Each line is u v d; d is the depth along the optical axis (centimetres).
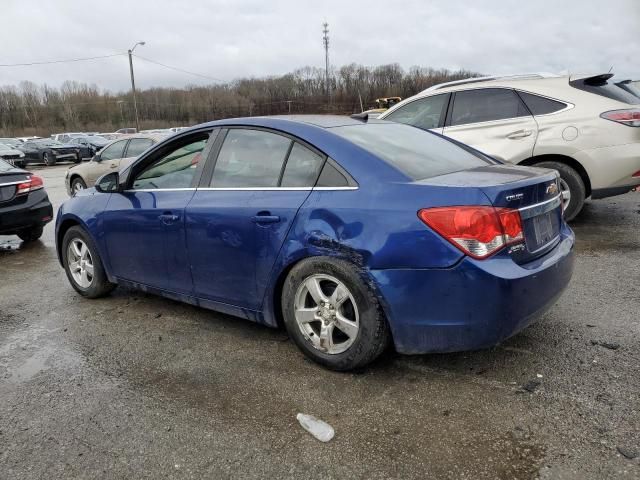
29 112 8812
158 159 397
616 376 283
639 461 217
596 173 556
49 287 511
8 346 369
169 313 416
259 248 318
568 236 325
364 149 301
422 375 296
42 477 228
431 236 258
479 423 249
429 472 219
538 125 576
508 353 316
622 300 389
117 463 235
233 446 242
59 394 297
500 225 257
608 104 555
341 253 282
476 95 622
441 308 261
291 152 321
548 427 243
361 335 284
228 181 347
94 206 436
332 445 239
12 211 684
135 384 304
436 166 312
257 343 350
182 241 362
